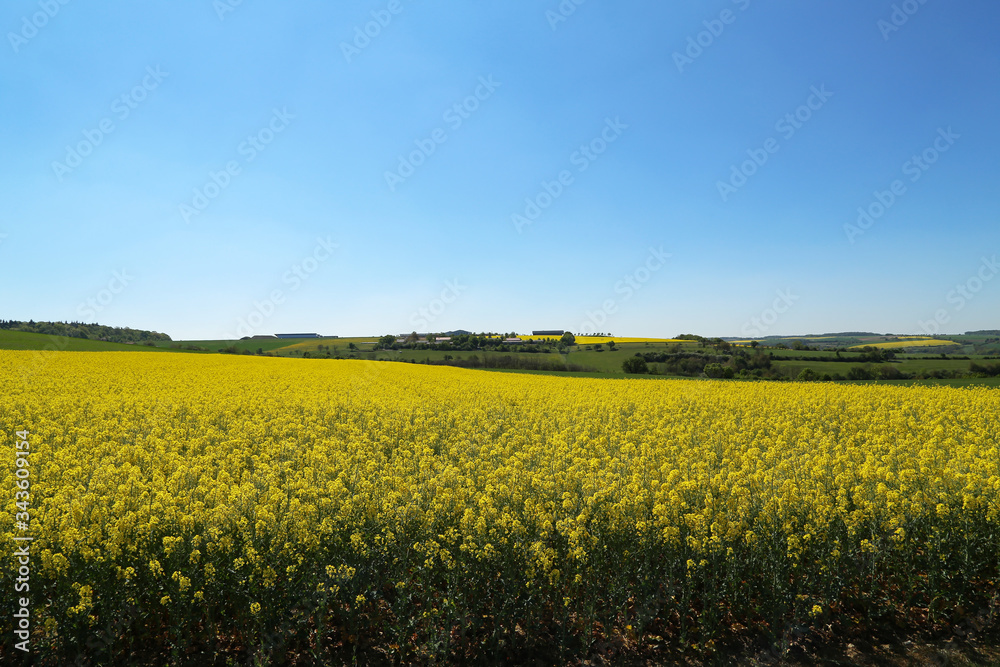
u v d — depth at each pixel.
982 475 8.84
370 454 12.02
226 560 6.38
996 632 6.43
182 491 8.38
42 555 5.75
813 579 6.73
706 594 6.45
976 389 23.97
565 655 6.32
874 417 15.62
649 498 8.07
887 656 6.18
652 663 6.21
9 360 35.75
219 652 6.11
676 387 29.64
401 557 6.69
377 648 6.32
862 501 7.50
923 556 7.00
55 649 5.74
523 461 11.21
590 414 17.67
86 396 19.19
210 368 35.75
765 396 21.89
